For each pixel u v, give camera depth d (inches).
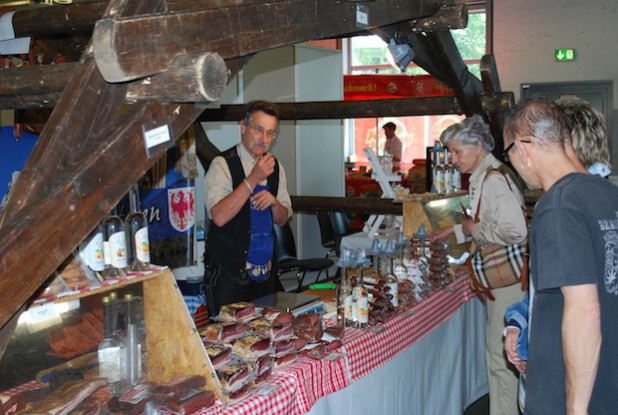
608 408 66.4
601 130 76.7
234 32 64.5
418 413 120.1
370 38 514.3
